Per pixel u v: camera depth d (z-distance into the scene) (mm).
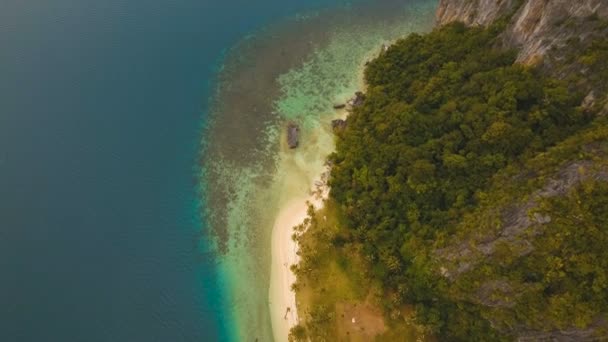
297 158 71875
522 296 41625
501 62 59594
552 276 39875
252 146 74938
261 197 68188
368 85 77625
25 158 75125
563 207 40344
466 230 47469
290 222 64562
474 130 54219
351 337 51625
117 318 58906
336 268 56812
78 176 72938
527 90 51469
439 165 54812
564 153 43750
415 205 54062
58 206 69375
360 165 61000
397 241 53938
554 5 52938
